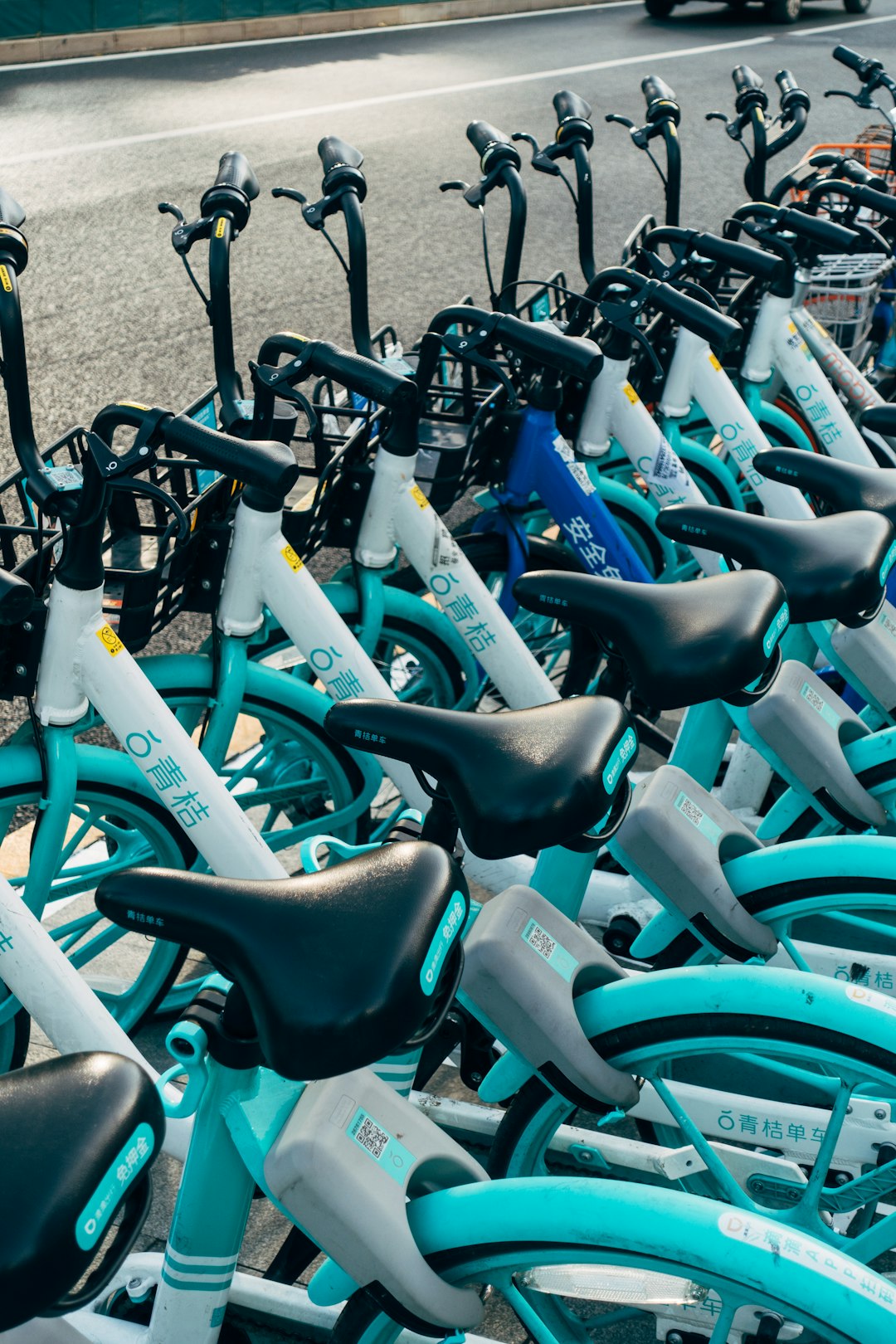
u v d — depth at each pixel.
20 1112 0.94
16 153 8.86
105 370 5.49
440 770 1.35
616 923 2.39
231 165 2.51
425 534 2.42
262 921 1.12
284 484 1.74
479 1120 2.04
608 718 1.40
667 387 3.15
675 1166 1.65
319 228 2.64
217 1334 1.47
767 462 2.20
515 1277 1.56
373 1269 1.29
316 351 2.16
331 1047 1.08
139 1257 1.68
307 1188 1.28
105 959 2.56
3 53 12.01
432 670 2.75
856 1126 1.88
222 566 2.23
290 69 12.09
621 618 1.65
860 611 1.87
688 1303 1.54
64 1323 1.23
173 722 1.89
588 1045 1.55
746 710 2.06
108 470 1.74
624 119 3.67
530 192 8.43
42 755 2.00
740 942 1.80
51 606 1.86
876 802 2.10
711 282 3.53
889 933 2.29
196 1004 1.32
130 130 9.54
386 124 10.01
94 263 6.82
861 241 3.14
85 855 2.81
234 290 6.52
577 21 15.42
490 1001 1.55
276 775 2.68
